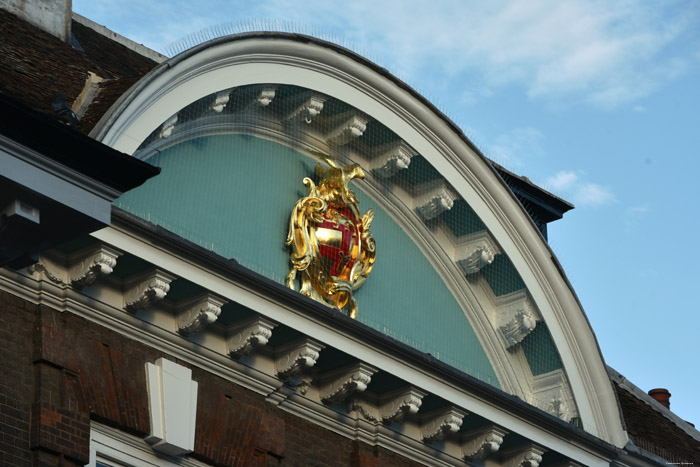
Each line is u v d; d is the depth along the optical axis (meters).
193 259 17.70
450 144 22.34
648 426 26.91
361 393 20.33
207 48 18.89
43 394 16.38
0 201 11.13
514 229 23.05
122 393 17.30
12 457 15.86
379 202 22.45
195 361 18.39
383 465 20.39
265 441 18.80
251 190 20.41
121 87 18.80
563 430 22.11
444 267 23.00
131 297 17.56
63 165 11.25
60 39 22.25
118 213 16.84
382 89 21.55
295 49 20.38
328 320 19.12
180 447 17.58
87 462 16.48
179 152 19.47
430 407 20.83
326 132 21.78
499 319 23.28
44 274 16.97
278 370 19.19
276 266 20.31
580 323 23.36
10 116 11.04
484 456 21.42
